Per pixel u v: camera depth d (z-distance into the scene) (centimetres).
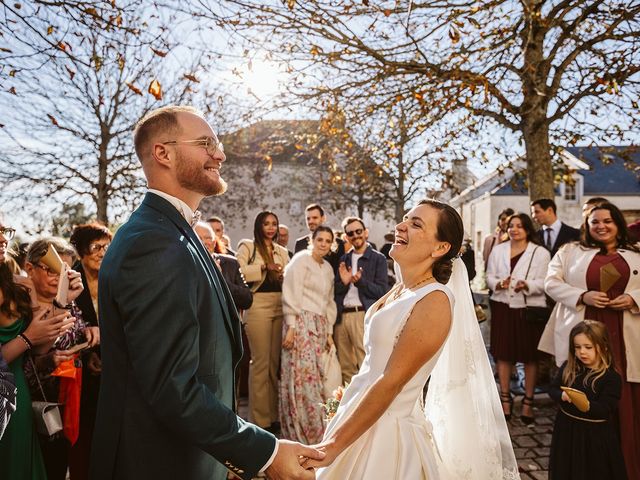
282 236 744
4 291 233
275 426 469
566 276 414
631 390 362
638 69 545
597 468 296
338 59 598
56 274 260
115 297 147
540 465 380
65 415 271
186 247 157
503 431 227
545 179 652
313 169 2275
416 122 723
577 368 316
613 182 2719
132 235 152
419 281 211
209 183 175
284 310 445
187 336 145
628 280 378
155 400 140
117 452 153
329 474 197
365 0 421
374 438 194
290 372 438
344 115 686
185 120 173
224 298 172
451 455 220
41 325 234
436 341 190
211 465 167
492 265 532
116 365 154
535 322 484
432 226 208
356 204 2059
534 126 641
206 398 145
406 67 605
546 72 612
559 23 579
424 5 544
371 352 206
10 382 199
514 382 593
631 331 370
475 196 2934
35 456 234
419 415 207
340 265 493
